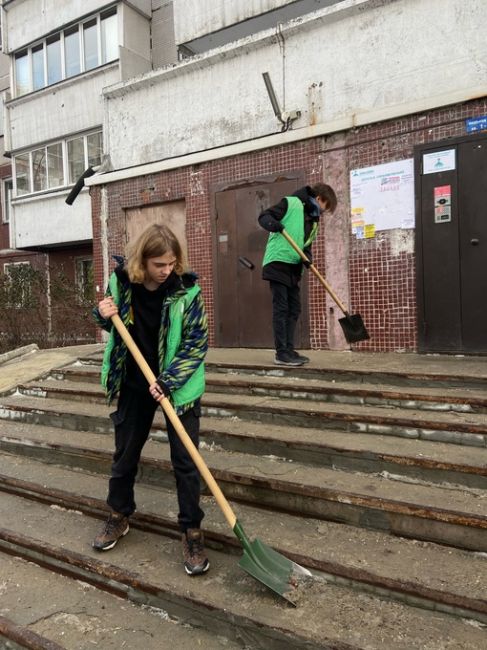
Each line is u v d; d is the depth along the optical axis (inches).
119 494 104.8
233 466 122.6
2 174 628.1
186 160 276.2
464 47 206.7
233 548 101.3
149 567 98.3
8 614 92.9
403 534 99.0
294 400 155.3
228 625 84.2
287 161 244.7
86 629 88.1
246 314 260.5
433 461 108.4
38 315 413.4
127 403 101.5
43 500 133.1
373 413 134.2
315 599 86.1
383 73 226.2
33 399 190.9
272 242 177.9
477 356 197.5
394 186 216.1
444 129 204.1
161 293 96.0
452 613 80.3
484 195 196.1
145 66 497.7
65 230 502.3
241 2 349.4
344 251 229.1
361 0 227.5
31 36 531.2
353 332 182.7
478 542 92.0
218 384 170.2
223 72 277.6
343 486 108.5
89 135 496.1
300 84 250.7
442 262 204.8
